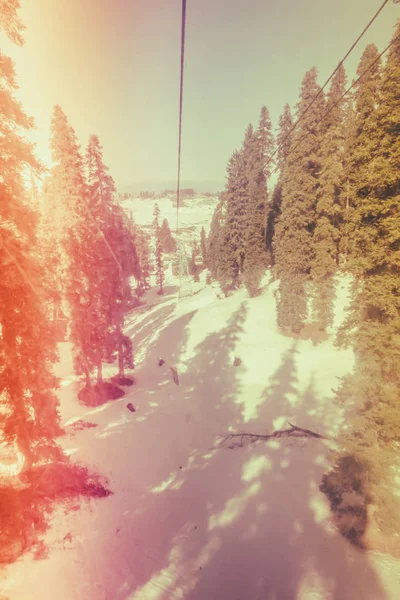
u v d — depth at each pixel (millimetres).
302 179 23766
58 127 17797
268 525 10875
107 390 22484
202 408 20609
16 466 9938
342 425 17000
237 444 16562
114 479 12797
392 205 9109
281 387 21953
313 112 22422
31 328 8766
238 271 44844
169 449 16047
